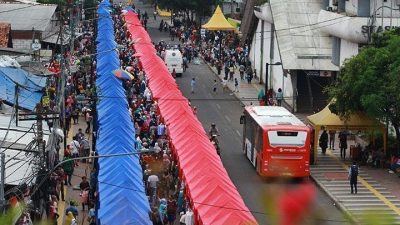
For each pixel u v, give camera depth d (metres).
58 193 49.41
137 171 46.06
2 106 55.50
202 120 81.12
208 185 43.75
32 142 43.12
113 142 51.25
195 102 90.19
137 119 66.50
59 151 57.56
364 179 59.28
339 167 62.41
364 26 73.19
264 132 57.47
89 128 68.81
